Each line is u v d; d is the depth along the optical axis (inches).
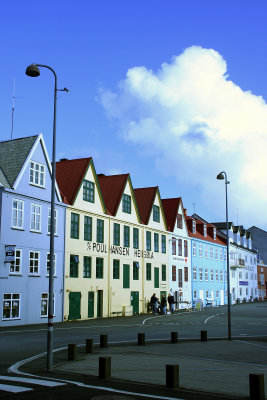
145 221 1975.9
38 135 1348.4
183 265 2310.5
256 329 1187.9
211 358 644.7
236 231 3277.6
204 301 2541.8
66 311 1407.5
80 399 373.4
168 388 433.4
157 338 919.7
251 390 378.0
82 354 660.1
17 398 372.5
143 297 1881.2
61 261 1405.0
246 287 3339.1
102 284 1604.3
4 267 1183.6
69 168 1592.0
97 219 1611.7
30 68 569.3
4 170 1283.2
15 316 1214.9
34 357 627.8
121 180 1833.2
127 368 543.2
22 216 1264.8
